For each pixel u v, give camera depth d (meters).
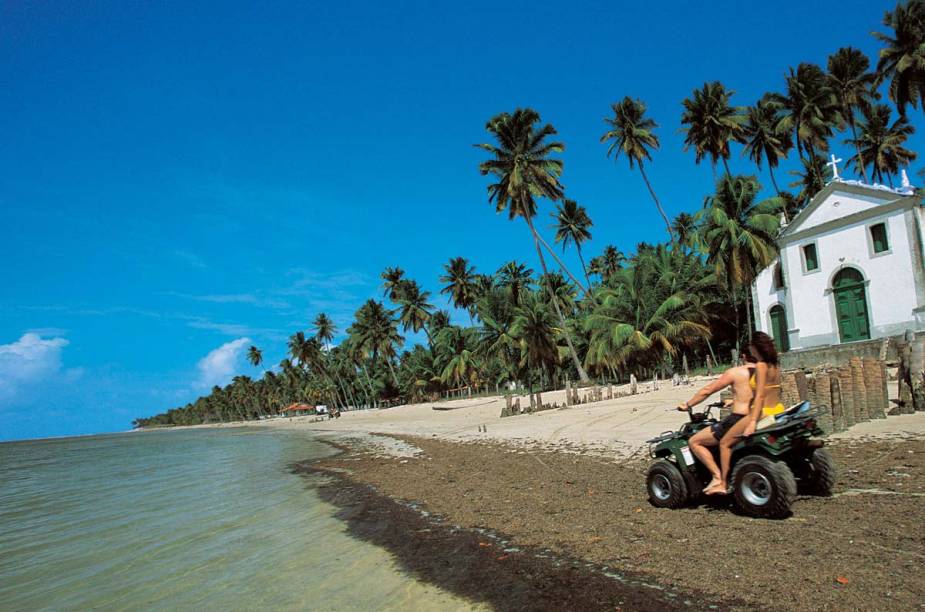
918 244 24.33
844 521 5.43
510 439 17.39
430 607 4.80
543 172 40.00
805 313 28.00
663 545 5.48
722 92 41.09
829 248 27.20
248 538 8.21
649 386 31.28
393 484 11.76
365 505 9.82
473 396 62.72
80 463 32.53
